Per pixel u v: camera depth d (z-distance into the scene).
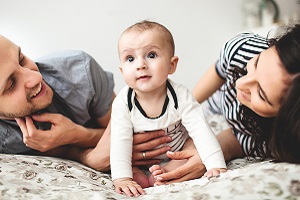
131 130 1.01
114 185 0.93
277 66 0.72
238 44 1.12
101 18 2.54
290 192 0.66
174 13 2.71
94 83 1.24
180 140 1.07
